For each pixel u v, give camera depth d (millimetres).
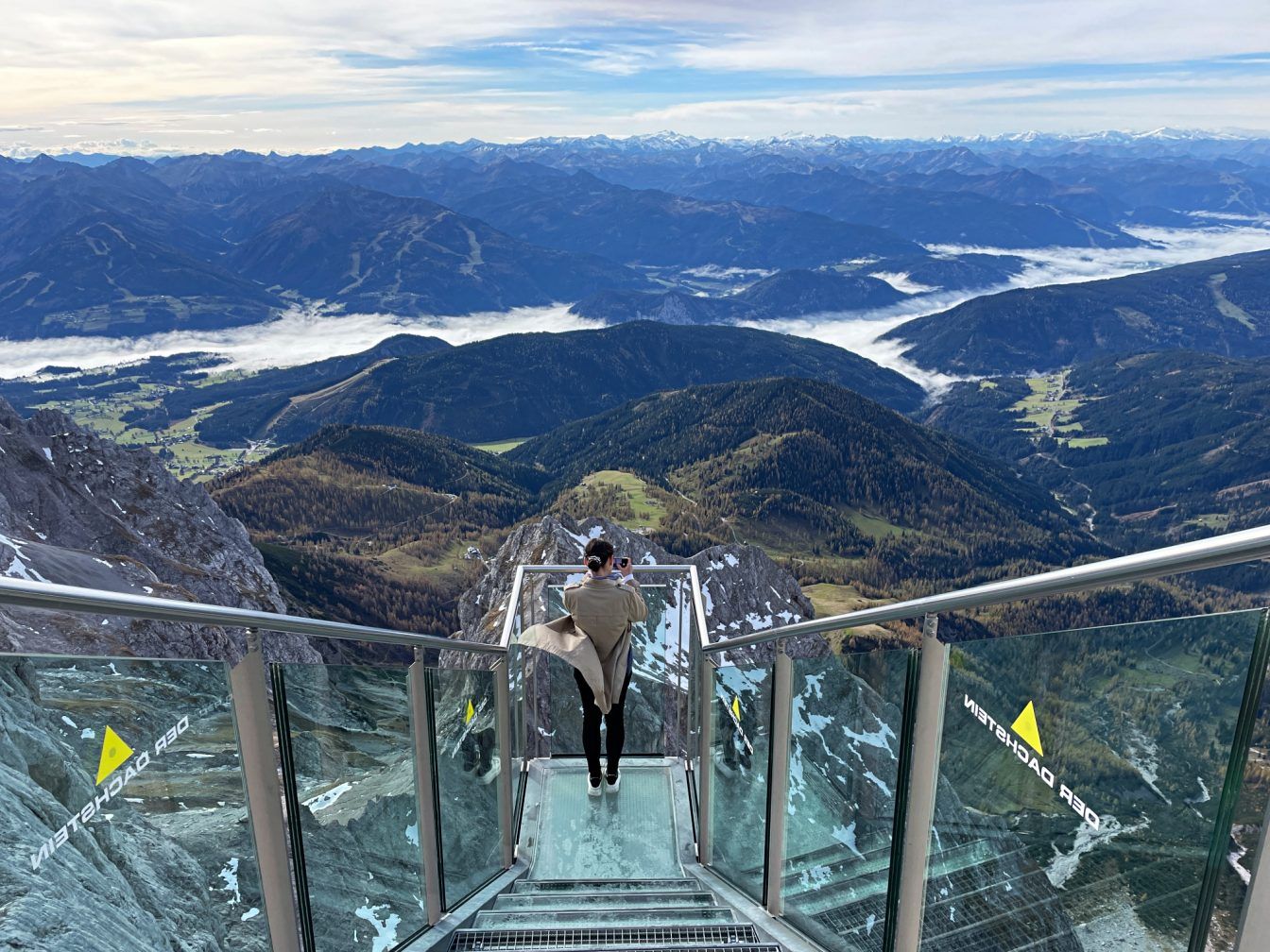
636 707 6488
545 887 4672
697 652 5496
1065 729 1627
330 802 2686
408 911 3387
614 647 5246
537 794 5852
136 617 1813
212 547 64125
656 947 3316
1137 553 1430
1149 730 1451
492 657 4863
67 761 1585
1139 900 1492
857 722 2652
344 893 2799
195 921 1918
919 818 2240
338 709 2730
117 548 55938
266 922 2283
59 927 1430
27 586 1596
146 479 65438
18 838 1416
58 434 62094
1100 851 1563
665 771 6098
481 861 4422
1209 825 1365
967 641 1948
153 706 1847
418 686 3432
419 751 3455
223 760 2092
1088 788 1580
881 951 2566
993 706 1862
